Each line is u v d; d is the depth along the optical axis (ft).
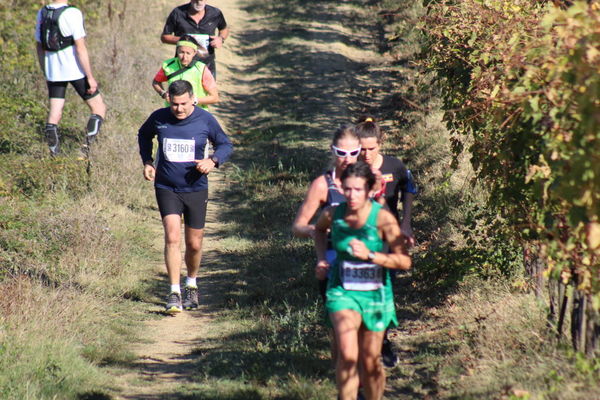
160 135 97.14
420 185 139.23
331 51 262.47
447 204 121.80
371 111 202.59
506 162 70.28
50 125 141.28
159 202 98.84
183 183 97.40
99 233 115.34
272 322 90.43
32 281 94.84
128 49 220.43
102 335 87.45
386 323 59.57
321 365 75.00
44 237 111.04
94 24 233.35
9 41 175.22
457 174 131.75
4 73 174.09
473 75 76.28
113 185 143.95
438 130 161.99
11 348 74.38
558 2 67.56
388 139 171.73
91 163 145.48
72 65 141.28
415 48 241.55
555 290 74.28
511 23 72.79
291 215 137.59
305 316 91.56
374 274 58.95
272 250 119.44
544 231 63.57
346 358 57.06
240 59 268.00
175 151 96.63
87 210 123.03
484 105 72.69
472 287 90.68
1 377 68.18
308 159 169.17
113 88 195.31
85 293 95.86
